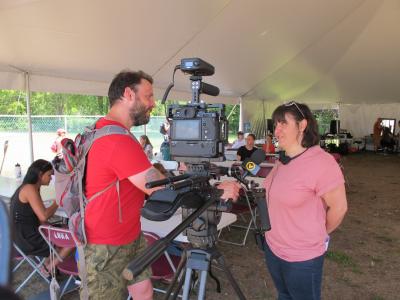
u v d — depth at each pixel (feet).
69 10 12.75
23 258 9.23
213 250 4.50
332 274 11.00
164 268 8.07
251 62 24.30
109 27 14.61
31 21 12.82
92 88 19.79
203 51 19.93
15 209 8.78
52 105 63.67
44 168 9.05
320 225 5.63
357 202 21.16
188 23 16.16
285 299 6.15
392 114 50.39
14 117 34.19
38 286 9.88
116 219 4.87
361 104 53.01
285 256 5.76
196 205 3.86
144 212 3.20
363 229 15.72
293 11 18.74
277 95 37.47
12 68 15.84
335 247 13.41
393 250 13.14
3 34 13.12
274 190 5.85
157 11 14.42
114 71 19.01
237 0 15.70
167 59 19.38
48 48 14.93
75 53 15.99
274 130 6.02
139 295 5.45
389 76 36.73
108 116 5.09
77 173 4.87
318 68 31.58
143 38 16.29
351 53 30.81
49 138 33.73
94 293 4.91
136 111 5.01
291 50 24.53
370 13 23.50
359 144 53.31
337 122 50.44
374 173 32.86
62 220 11.86
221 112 4.38
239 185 4.54
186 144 4.45
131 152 4.62
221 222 8.39
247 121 35.27
